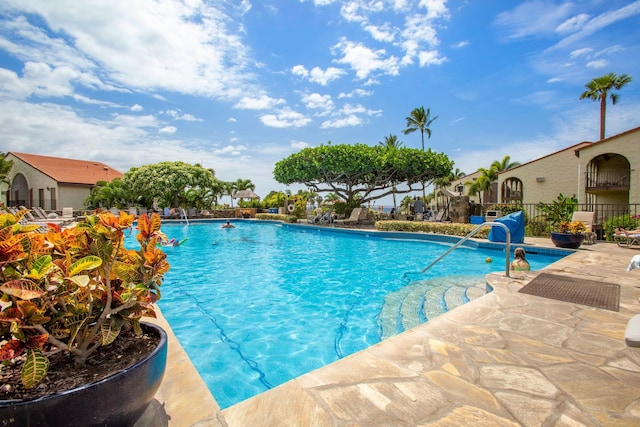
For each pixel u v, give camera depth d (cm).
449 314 348
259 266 894
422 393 201
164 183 2905
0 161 2839
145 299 175
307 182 2472
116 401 137
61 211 2572
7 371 148
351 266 879
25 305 123
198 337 426
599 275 538
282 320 483
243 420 173
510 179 2614
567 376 223
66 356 162
